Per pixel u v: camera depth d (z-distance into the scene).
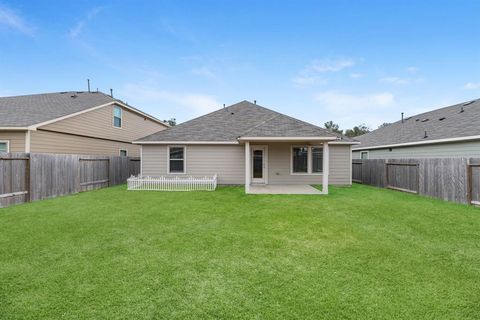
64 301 3.19
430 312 3.03
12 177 9.00
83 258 4.45
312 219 7.01
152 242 5.25
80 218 7.09
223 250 4.85
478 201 8.60
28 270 3.99
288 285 3.60
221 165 14.91
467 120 13.91
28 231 5.90
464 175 9.05
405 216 7.32
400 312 3.02
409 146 16.33
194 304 3.15
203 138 14.84
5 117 12.93
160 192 12.14
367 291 3.45
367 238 5.52
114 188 13.85
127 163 16.92
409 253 4.74
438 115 18.14
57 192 10.85
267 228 6.21
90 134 15.70
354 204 9.00
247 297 3.31
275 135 11.39
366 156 21.58
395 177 12.89
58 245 5.04
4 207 8.55
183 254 4.65
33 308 3.06
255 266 4.18
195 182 13.36
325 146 11.62
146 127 22.55
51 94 18.66
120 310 3.03
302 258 4.50
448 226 6.37
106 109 17.22
